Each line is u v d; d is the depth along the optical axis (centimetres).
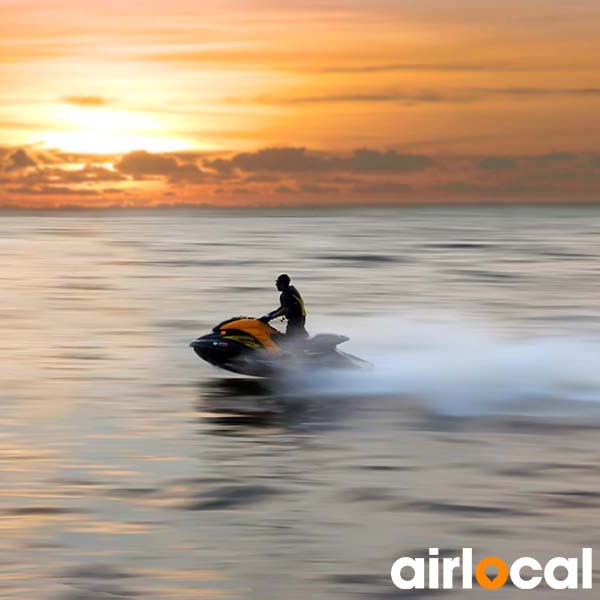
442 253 8112
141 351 3025
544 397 2295
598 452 1800
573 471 1673
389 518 1445
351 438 1902
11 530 1396
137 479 1628
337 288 5059
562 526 1412
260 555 1316
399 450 1814
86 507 1489
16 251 8844
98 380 2528
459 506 1495
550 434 1939
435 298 4575
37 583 1230
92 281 5572
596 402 2245
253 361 2322
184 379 2539
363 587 1228
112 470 1680
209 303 4384
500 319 3822
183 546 1345
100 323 3719
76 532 1390
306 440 1886
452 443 1866
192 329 3541
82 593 1204
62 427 1994
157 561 1298
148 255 8075
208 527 1410
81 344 3173
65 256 8006
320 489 1576
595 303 4372
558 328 3559
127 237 12275
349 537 1375
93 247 9562
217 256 7838
